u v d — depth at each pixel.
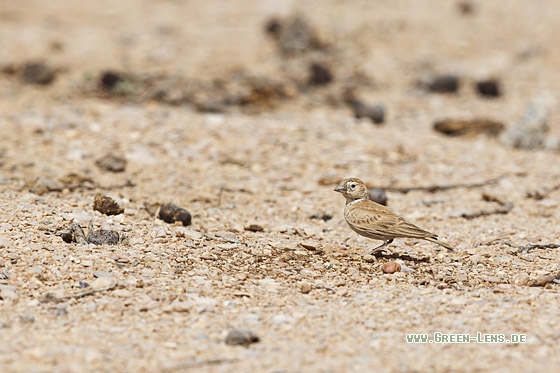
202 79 25.97
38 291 10.30
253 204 15.28
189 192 15.68
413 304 10.41
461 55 30.78
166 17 34.72
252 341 9.21
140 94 24.42
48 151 17.38
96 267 11.03
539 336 9.42
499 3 36.78
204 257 11.76
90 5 37.00
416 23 33.56
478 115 24.09
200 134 18.83
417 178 17.19
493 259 12.36
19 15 34.62
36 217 12.62
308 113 22.92
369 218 12.14
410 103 25.28
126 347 8.97
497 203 15.88
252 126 19.70
